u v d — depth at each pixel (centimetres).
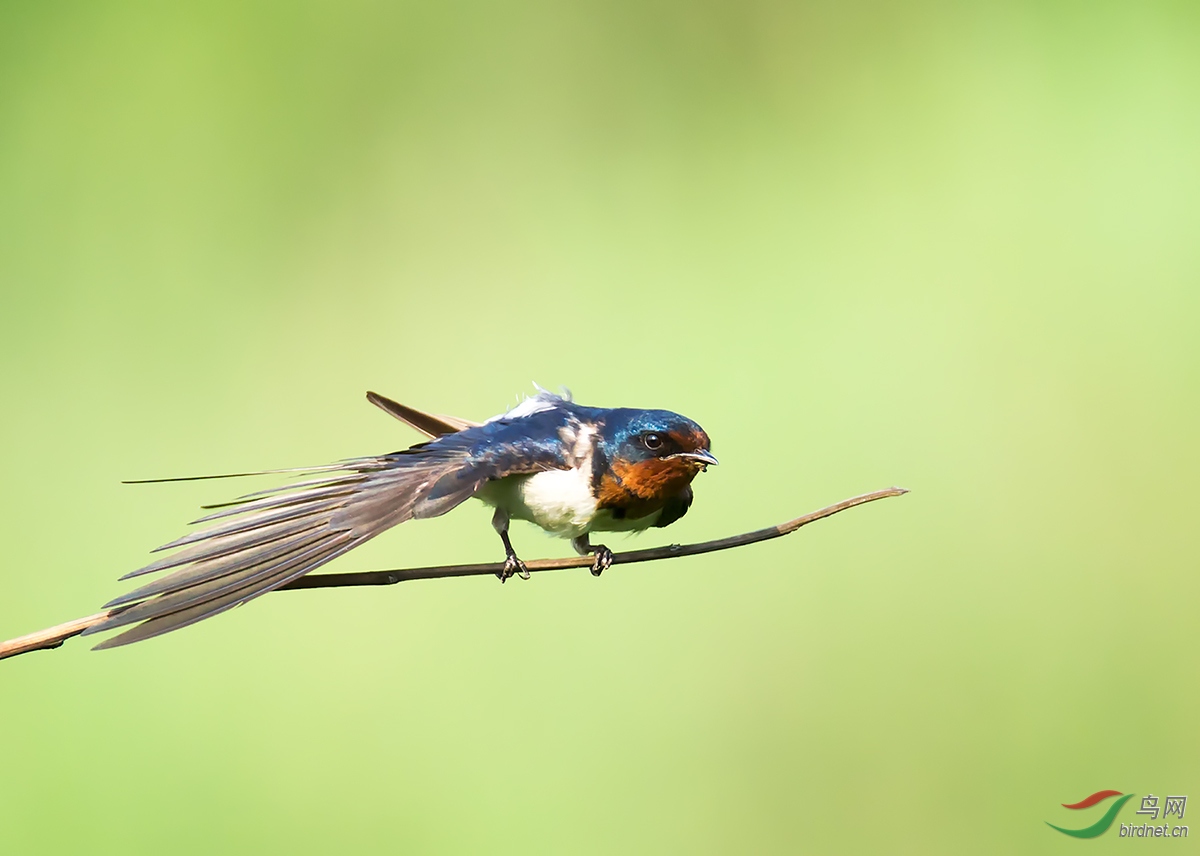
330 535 412
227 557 412
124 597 410
